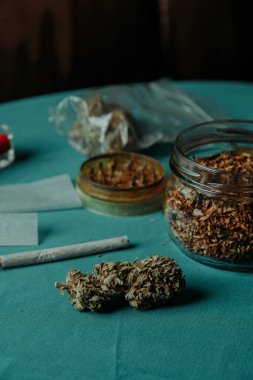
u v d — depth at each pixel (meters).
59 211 0.44
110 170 0.47
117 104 0.54
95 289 0.34
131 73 0.88
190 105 0.57
